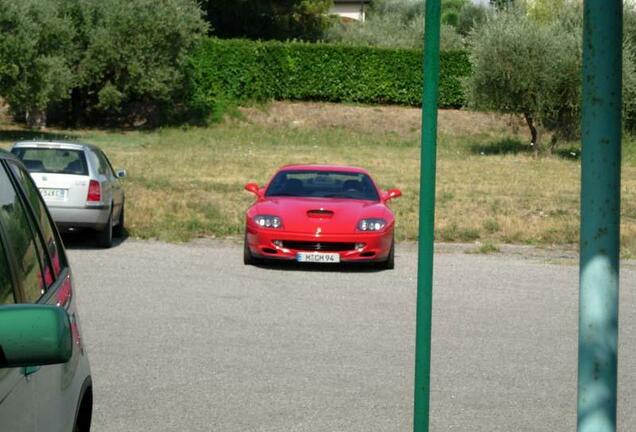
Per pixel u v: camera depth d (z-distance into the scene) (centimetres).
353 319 1431
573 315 1507
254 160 4900
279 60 7162
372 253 1898
